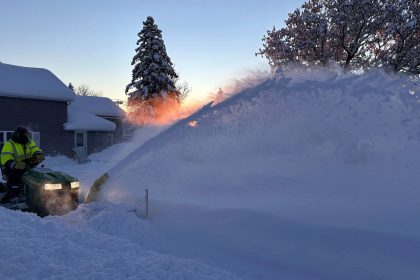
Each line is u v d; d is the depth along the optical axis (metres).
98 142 28.80
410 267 4.03
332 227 4.91
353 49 20.19
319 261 4.50
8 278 3.59
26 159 7.38
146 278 3.72
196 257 5.00
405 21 18.95
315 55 20.81
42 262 3.93
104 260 4.09
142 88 35.06
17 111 23.20
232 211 5.94
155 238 5.67
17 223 5.12
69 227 5.31
